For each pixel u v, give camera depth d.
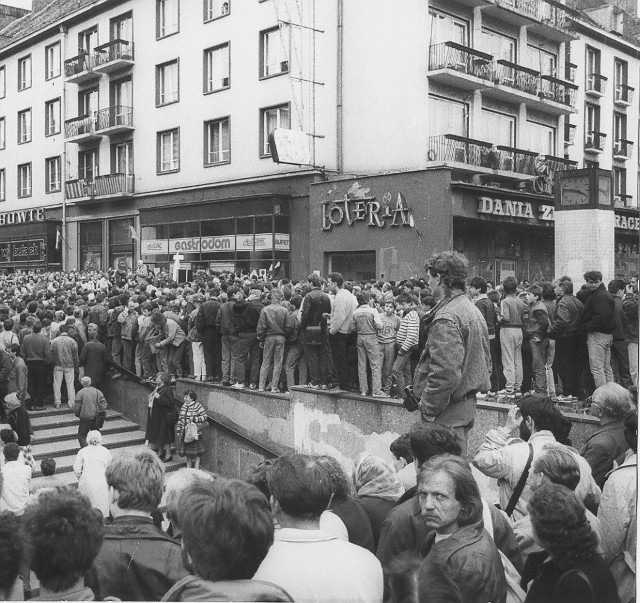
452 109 25.50
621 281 9.68
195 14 29.97
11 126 41.41
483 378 5.12
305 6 25.92
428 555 3.19
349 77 25.50
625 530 4.00
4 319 14.82
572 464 4.12
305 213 26.14
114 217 34.41
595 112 33.72
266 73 27.61
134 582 3.70
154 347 14.95
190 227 29.97
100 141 35.00
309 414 12.48
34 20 40.88
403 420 10.97
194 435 13.38
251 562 2.67
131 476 4.00
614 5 34.81
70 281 24.67
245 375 13.86
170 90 31.52
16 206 41.19
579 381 9.87
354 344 12.20
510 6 26.42
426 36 24.20
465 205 22.97
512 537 3.83
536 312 10.23
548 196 26.39
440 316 5.04
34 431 13.80
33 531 2.91
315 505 3.12
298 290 14.47
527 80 27.88
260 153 27.69
